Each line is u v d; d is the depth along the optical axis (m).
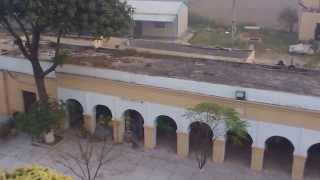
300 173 33.94
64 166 35.88
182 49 45.78
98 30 34.28
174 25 67.81
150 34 68.81
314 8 66.81
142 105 36.78
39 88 37.97
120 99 37.38
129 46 46.28
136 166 35.84
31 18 32.53
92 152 37.38
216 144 35.44
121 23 35.41
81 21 33.78
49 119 37.62
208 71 37.22
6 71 41.47
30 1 32.16
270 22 72.94
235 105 33.88
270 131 33.75
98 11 34.38
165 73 36.50
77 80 38.41
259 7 72.88
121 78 36.88
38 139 38.84
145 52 42.47
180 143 36.56
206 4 75.12
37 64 37.31
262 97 33.38
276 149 37.62
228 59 42.88
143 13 68.25
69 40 44.25
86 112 39.19
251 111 33.66
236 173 34.97
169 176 34.75
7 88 42.19
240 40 67.25
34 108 38.19
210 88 34.50
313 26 66.19
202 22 75.44
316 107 32.41
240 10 73.88
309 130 32.72
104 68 37.25
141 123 39.09
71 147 38.19
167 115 36.19
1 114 43.06
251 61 45.91
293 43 66.44
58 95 39.81
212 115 33.12
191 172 35.19
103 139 39.06
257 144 34.38
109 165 35.91
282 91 32.91
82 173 34.97
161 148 37.91
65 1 32.69
